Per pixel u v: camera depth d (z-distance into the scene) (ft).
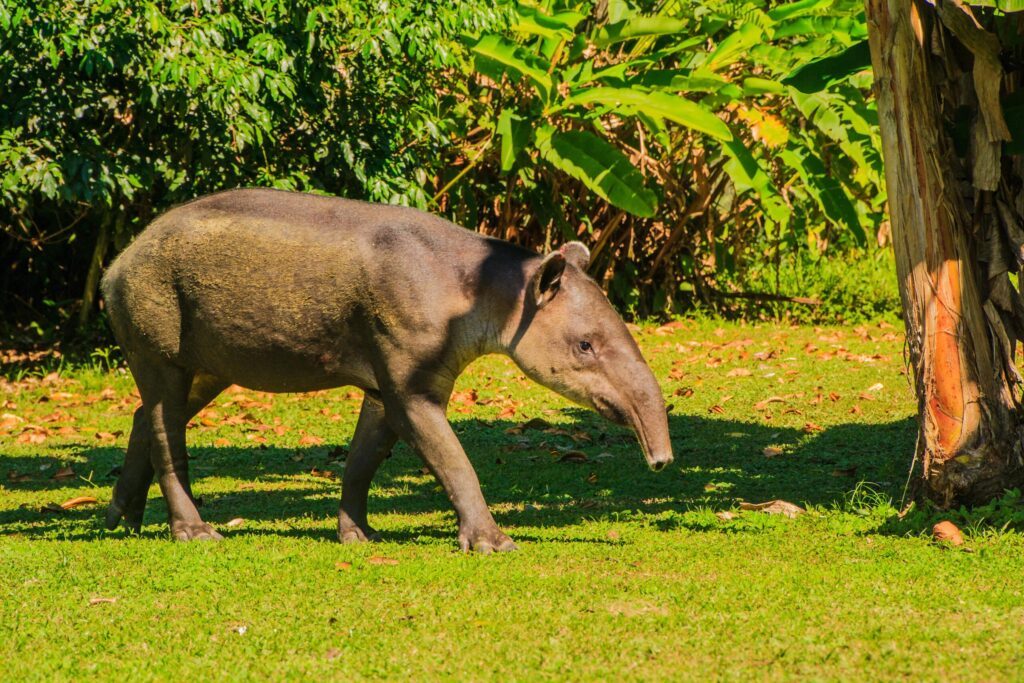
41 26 54.70
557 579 29.73
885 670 23.50
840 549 33.47
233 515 40.93
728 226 96.43
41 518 40.98
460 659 24.30
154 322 34.73
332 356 33.86
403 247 33.14
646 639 25.35
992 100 35.06
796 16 68.44
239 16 61.16
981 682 22.89
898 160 36.45
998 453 36.35
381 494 44.47
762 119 75.36
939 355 36.32
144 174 63.21
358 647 25.03
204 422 58.70
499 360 74.84
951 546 33.50
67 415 60.90
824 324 91.40
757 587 29.04
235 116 60.49
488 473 47.70
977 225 36.88
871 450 50.55
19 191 62.44
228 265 33.68
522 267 33.24
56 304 83.15
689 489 44.04
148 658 24.64
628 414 32.50
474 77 79.30
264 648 25.09
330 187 68.85
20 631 26.32
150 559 32.09
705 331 86.84
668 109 67.72
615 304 94.07
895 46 35.96
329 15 59.88
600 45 71.20
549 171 84.07
